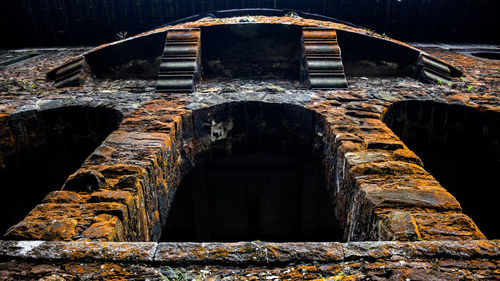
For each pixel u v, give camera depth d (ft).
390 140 10.85
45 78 19.85
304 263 5.66
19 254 5.78
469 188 19.56
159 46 19.38
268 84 18.26
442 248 5.76
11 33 31.30
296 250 5.86
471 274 5.25
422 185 8.24
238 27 18.71
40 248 5.91
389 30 31.71
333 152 11.77
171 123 12.50
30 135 14.67
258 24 18.60
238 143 15.55
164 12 31.37
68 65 19.10
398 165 9.20
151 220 9.70
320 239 23.93
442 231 6.56
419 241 5.98
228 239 24.73
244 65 19.69
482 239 6.32
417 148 15.88
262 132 15.39
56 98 15.90
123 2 30.71
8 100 15.64
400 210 7.28
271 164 23.00
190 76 16.80
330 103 14.61
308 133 14.57
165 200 11.17
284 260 5.69
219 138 15.16
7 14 30.50
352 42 19.16
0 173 14.15
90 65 19.38
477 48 28.35
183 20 29.17
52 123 14.98
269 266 5.65
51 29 31.27
